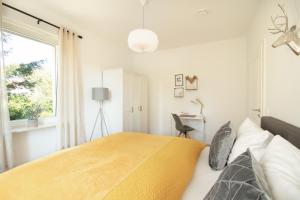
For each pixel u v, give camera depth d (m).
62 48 2.68
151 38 1.93
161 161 1.40
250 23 2.98
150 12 2.60
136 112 3.96
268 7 1.93
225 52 3.82
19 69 2.31
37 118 2.46
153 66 4.60
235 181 0.67
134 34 1.92
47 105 2.67
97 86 3.55
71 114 2.78
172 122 4.40
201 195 1.12
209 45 3.97
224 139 1.50
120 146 1.86
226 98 3.84
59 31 2.66
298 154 0.81
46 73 2.66
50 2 2.36
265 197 0.52
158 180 1.12
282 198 0.66
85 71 3.28
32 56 2.47
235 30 3.30
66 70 2.76
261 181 0.67
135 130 3.91
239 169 0.74
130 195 0.97
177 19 2.82
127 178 1.13
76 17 2.78
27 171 1.26
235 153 1.33
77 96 2.91
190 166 1.45
